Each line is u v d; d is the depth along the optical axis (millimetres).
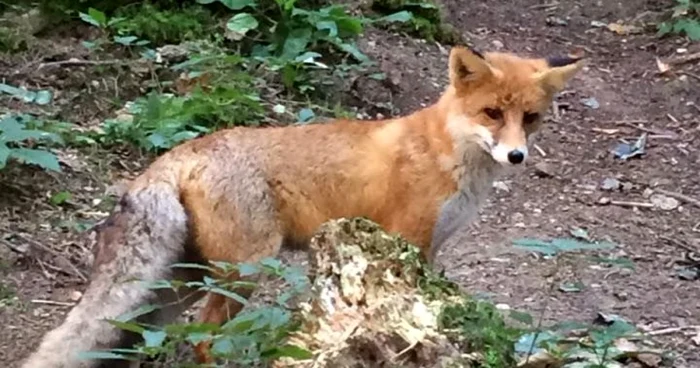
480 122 7469
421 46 13828
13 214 8844
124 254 6832
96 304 6625
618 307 8781
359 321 5277
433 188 7500
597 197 11102
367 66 12492
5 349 7262
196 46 11797
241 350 5375
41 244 8508
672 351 7980
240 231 7168
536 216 10594
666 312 8734
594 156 12016
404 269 5547
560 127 12586
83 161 9750
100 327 6504
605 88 13695
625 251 9961
